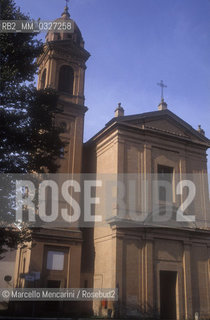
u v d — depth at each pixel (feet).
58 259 75.61
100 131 87.56
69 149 84.79
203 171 89.81
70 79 92.58
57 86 89.51
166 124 88.28
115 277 68.95
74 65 93.35
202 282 78.69
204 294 77.87
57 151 59.67
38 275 62.03
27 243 77.92
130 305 68.59
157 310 70.79
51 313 70.49
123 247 71.92
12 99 55.42
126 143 80.74
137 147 81.76
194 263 79.36
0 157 52.47
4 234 52.85
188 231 79.46
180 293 75.05
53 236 75.66
